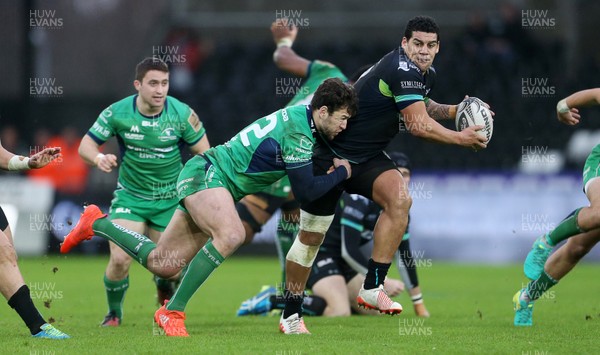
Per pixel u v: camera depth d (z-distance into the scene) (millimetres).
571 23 97750
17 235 66062
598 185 26484
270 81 89250
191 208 25203
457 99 85812
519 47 90188
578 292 45125
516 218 66375
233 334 26031
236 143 25547
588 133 76125
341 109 24625
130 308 37156
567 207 65562
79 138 78938
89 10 103562
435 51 26578
